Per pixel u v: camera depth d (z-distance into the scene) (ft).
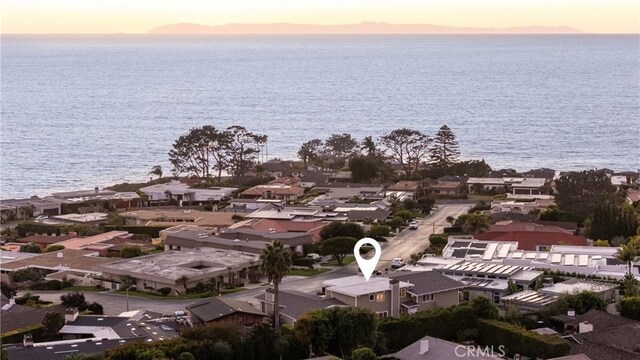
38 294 441.27
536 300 384.47
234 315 352.08
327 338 330.34
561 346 319.88
